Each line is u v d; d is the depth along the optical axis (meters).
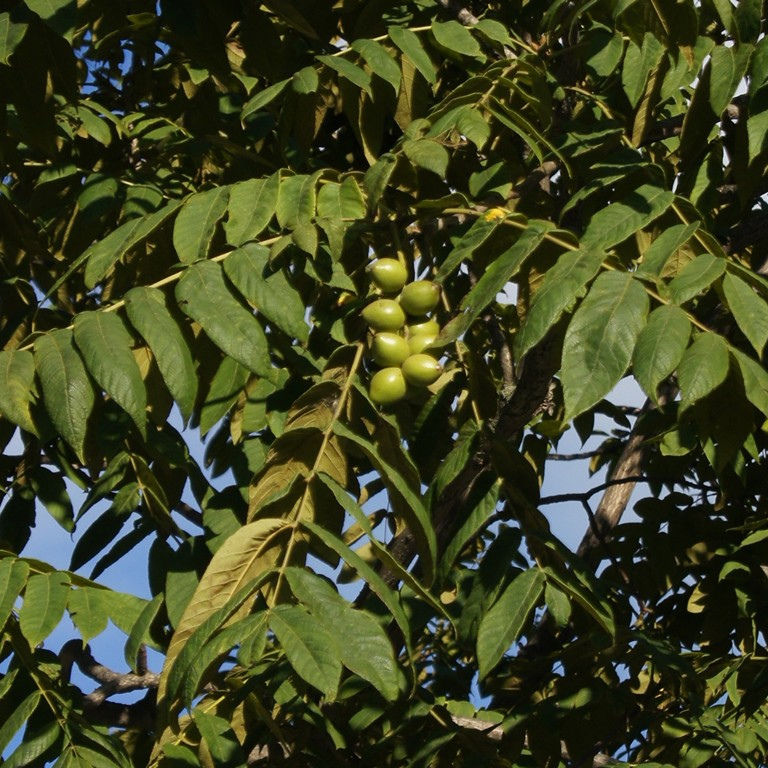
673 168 3.41
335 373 2.47
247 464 2.80
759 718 3.71
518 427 2.86
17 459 3.45
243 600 2.09
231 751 2.59
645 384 2.10
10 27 2.90
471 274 3.47
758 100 2.62
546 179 3.55
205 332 2.54
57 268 3.63
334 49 3.52
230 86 3.96
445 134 2.96
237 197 2.57
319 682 1.96
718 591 3.88
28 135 3.21
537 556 2.63
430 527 2.29
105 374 2.27
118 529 3.03
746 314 2.28
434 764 3.20
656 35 2.81
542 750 3.10
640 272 2.27
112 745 2.59
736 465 2.57
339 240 2.46
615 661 3.25
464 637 2.54
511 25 3.81
